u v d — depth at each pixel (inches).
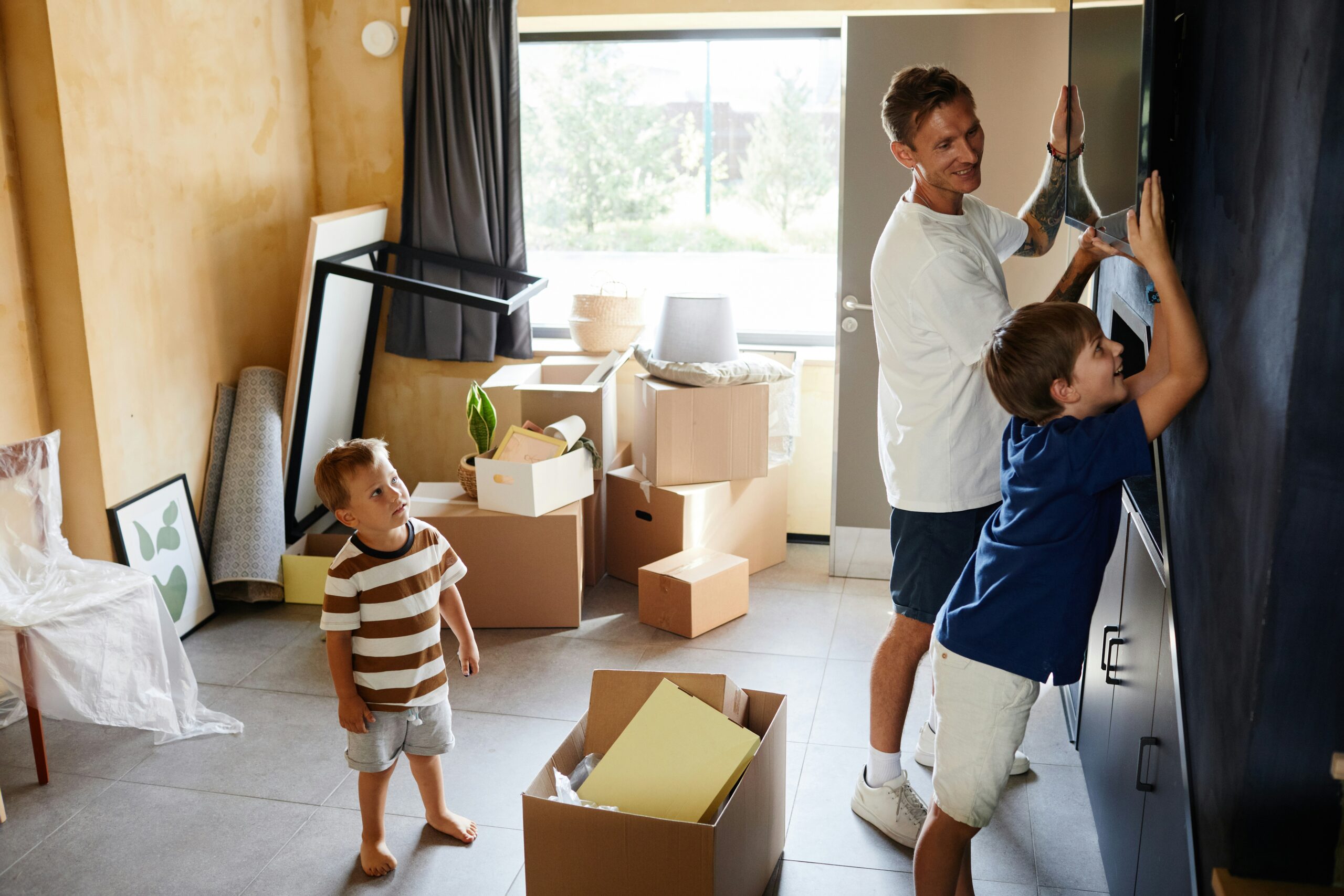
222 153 153.1
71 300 126.3
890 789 96.3
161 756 112.9
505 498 138.9
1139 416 60.9
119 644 108.3
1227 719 52.1
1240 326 51.5
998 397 68.8
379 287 175.3
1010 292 152.9
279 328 170.9
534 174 184.7
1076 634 68.1
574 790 85.0
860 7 156.6
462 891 90.9
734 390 151.4
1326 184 42.5
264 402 155.0
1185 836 59.1
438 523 138.9
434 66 165.2
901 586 94.3
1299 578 46.8
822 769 108.3
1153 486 82.1
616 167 182.7
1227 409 53.5
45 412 129.0
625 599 152.4
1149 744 69.6
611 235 185.9
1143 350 93.5
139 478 138.1
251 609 150.8
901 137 85.9
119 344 133.5
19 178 123.4
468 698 124.0
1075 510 65.8
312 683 129.0
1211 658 55.2
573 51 178.4
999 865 92.3
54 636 103.1
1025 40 143.0
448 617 97.0
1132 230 59.7
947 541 91.3
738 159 179.5
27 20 119.6
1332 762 48.6
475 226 170.6
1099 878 90.2
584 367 167.0
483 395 146.3
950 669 71.6
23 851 97.1
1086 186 80.7
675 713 85.3
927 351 88.5
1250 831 50.8
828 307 181.8
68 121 123.2
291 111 170.1
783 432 165.2
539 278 171.9
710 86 177.2
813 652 135.2
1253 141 49.7
